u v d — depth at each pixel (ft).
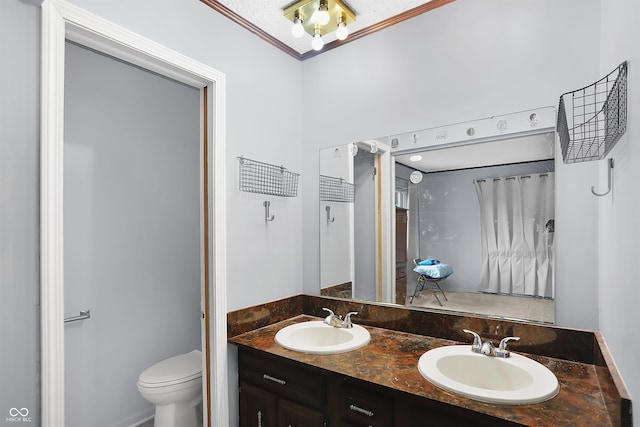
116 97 7.66
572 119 4.80
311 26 6.44
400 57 6.39
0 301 3.60
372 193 6.67
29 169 3.82
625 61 3.10
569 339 4.68
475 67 5.62
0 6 3.67
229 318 5.96
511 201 5.30
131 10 4.81
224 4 5.96
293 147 7.50
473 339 5.41
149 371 6.98
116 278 7.54
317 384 4.86
